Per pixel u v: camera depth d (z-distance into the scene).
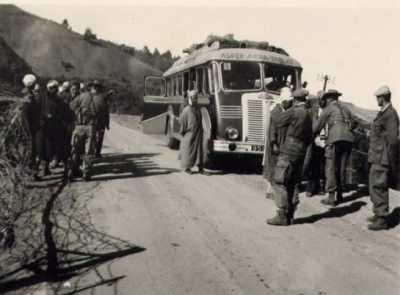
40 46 97.00
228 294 4.19
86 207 7.08
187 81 13.72
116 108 45.38
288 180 6.58
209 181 9.89
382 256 5.35
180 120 10.70
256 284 4.45
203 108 11.30
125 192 8.33
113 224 6.27
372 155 6.48
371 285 4.50
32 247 5.16
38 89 9.07
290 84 11.82
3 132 4.91
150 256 5.10
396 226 6.68
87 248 5.27
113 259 4.96
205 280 4.50
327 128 8.22
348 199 8.52
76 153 9.55
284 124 6.52
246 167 12.45
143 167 11.41
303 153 6.62
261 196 8.52
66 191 8.09
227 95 10.98
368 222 6.89
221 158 14.14
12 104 5.78
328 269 4.90
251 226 6.49
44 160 9.50
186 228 6.25
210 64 11.41
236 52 11.51
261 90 11.23
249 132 10.85
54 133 9.55
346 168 8.98
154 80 17.73
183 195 8.33
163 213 6.99
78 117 9.29
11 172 4.82
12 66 33.94
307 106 9.34
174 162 12.59
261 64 11.44
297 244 5.73
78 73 91.81
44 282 4.30
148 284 4.34
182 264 4.90
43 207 6.66
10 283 4.26
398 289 4.40
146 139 20.31
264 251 5.43
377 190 6.47
